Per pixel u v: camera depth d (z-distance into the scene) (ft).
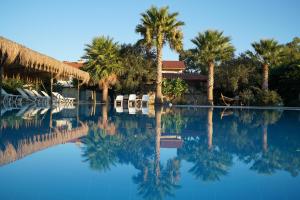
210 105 79.66
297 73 77.30
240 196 8.11
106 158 12.71
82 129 22.95
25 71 64.39
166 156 13.32
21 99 65.98
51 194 8.04
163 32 77.92
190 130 23.15
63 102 78.74
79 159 12.35
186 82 95.40
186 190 8.59
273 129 24.47
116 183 9.18
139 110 53.47
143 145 16.01
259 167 11.44
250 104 76.38
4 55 38.99
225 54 80.18
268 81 86.17
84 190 8.41
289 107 70.90
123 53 94.94
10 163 11.44
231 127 25.66
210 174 10.39
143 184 9.07
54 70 52.54
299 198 7.98
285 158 13.19
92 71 84.53
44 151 13.88
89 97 102.37
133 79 88.38
